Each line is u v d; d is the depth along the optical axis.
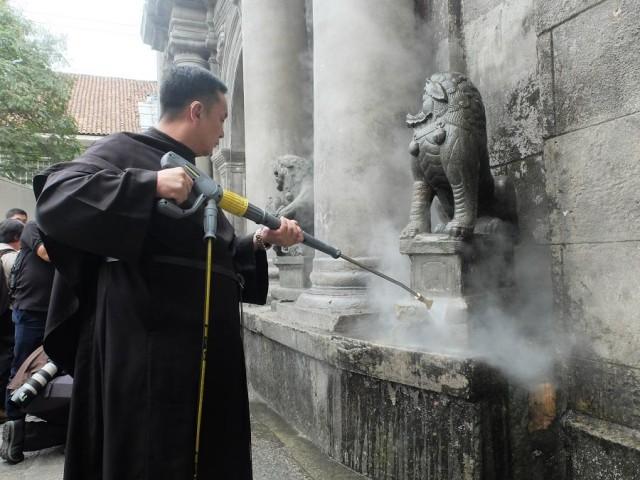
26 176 16.45
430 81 2.41
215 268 1.61
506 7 2.99
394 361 2.25
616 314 1.95
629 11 1.84
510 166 2.98
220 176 9.20
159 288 1.48
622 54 1.88
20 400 2.95
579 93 2.05
